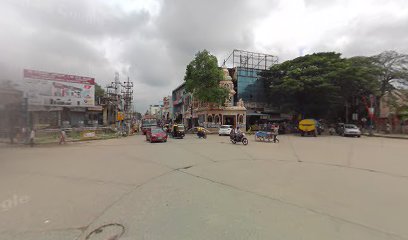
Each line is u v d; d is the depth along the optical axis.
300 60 36.84
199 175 8.57
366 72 32.12
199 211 5.18
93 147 17.64
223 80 38.12
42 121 28.06
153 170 9.39
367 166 10.34
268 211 5.18
